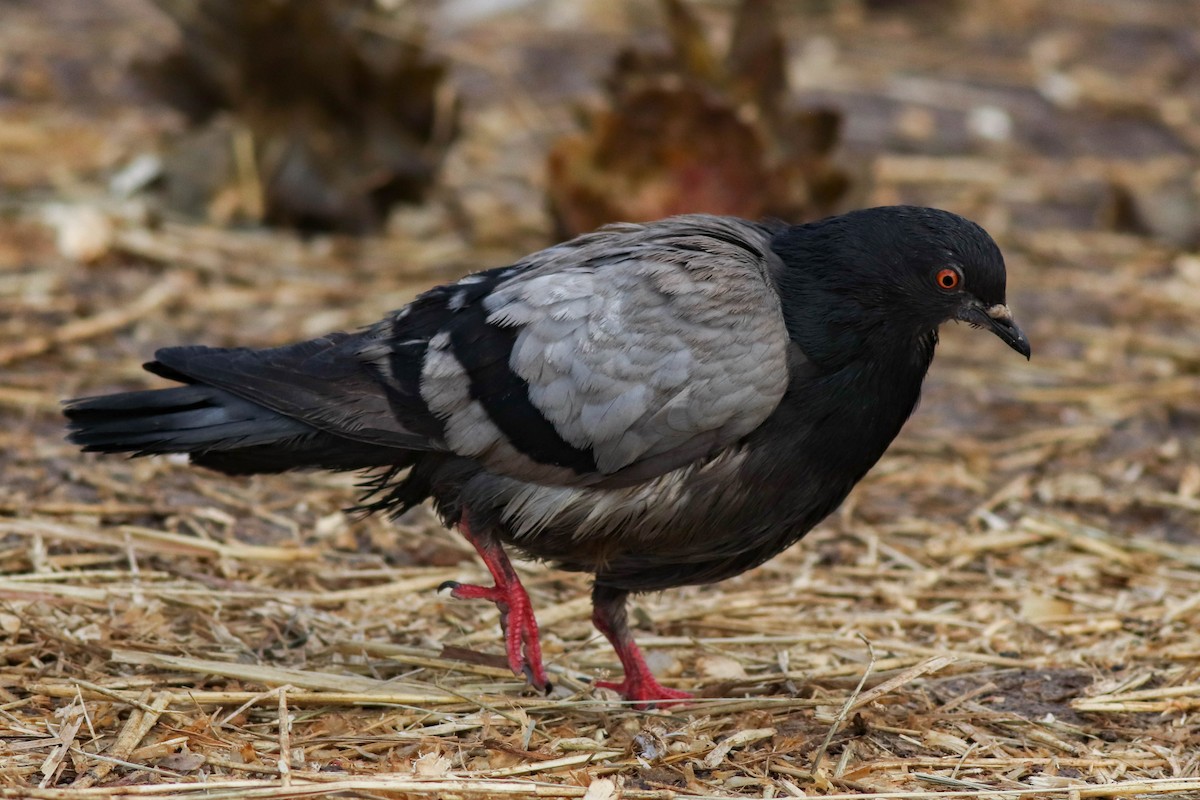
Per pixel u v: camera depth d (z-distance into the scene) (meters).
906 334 8.47
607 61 21.84
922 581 10.73
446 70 16.41
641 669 8.91
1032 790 7.71
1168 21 25.55
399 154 16.50
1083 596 10.59
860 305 8.28
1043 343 15.27
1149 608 10.34
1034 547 11.45
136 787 7.20
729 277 8.17
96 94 19.34
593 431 8.04
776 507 8.48
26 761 7.55
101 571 9.93
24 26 21.28
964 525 11.77
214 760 7.66
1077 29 24.98
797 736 8.29
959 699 8.76
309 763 7.72
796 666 9.47
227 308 14.55
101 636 8.98
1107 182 19.34
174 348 8.53
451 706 8.48
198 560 10.36
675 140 15.07
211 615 9.52
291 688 8.44
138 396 8.41
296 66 16.12
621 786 7.59
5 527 10.16
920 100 21.50
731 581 10.80
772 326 8.18
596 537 8.42
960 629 10.08
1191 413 13.86
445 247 16.44
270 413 8.39
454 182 18.17
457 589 8.55
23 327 13.51
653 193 15.16
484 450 8.20
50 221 15.68
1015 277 16.77
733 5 24.16
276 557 10.44
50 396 12.38
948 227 8.40
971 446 13.02
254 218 16.53
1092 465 12.86
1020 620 10.15
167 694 8.19
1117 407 13.93
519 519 8.39
